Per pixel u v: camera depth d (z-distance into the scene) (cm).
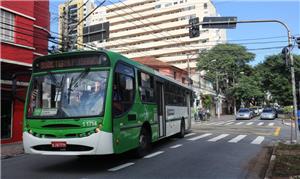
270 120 4781
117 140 1037
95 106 989
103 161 1224
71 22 2386
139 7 10338
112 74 1031
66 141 972
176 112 1919
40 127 1003
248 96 7394
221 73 7488
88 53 1039
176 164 1161
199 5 10338
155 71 1529
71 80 1028
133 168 1091
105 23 2269
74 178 955
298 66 6500
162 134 1589
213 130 2789
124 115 1107
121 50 9406
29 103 1041
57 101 1012
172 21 10531
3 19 1880
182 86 2097
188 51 10356
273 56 7019
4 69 1945
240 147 1656
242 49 7569
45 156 1396
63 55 1052
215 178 954
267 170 1040
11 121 2019
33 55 2048
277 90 6850
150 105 1403
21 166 1177
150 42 10381
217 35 10462
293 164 1136
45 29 2239
